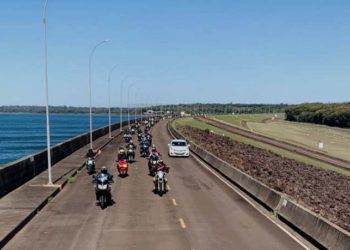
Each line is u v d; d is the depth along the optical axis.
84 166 39.16
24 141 121.06
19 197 23.98
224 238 16.89
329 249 14.90
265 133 114.19
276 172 42.72
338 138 113.44
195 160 46.34
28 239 16.75
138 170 37.44
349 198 32.22
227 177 33.59
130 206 22.88
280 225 19.14
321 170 48.31
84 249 15.41
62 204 23.36
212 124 139.25
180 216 20.64
